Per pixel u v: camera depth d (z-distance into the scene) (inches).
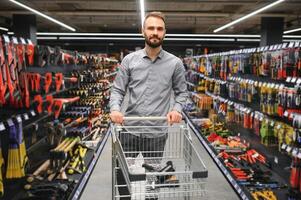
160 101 91.2
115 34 713.6
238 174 151.5
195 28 716.7
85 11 465.4
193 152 76.1
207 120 278.7
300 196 122.1
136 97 91.3
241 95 205.3
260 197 125.2
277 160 152.0
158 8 445.1
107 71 381.7
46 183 133.4
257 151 181.9
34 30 526.6
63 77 175.2
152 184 64.9
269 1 363.3
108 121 296.4
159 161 87.9
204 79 340.2
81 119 213.5
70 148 165.2
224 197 146.6
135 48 788.6
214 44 790.5
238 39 768.9
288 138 134.3
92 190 156.9
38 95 129.3
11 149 119.6
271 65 157.1
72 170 155.0
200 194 68.3
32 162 151.5
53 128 160.2
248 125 192.2
